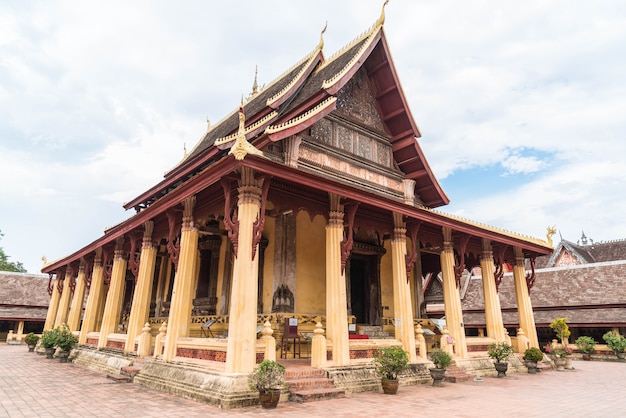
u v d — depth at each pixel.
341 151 16.06
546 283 30.22
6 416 7.36
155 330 17.58
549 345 22.80
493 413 8.02
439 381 11.77
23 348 26.81
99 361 14.77
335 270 11.42
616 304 25.56
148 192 20.30
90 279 21.22
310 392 9.02
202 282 16.83
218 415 7.36
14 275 36.69
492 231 16.42
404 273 13.39
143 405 8.23
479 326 30.16
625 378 14.32
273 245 14.39
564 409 8.55
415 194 20.17
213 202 11.62
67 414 7.48
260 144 11.72
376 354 11.04
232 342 8.72
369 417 7.46
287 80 19.95
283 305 13.51
